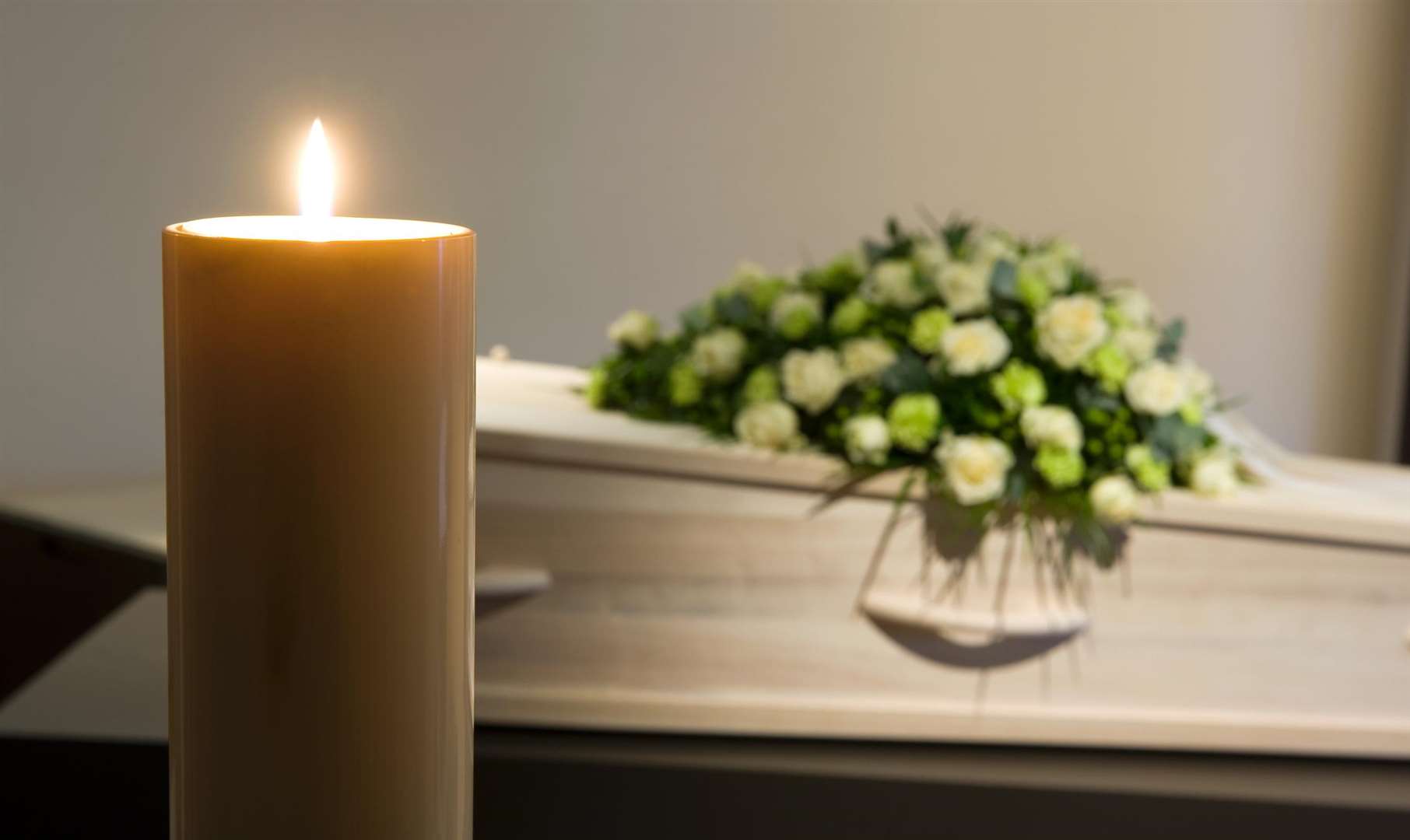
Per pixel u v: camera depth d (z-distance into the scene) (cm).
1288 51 257
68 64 218
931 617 107
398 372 40
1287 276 264
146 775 101
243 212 229
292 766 41
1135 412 109
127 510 178
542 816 100
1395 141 263
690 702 110
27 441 225
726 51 243
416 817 42
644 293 247
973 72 250
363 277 39
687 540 108
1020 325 111
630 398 121
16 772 100
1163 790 101
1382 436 271
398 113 234
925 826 102
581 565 108
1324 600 109
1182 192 259
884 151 250
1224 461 109
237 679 40
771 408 107
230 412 39
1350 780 105
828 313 121
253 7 224
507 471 107
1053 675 110
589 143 241
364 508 40
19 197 219
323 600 40
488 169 238
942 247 119
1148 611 109
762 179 247
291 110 229
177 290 40
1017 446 106
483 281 241
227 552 40
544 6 236
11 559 173
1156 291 262
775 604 109
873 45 247
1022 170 254
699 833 101
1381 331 268
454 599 42
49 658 170
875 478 107
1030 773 105
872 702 110
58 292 223
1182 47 255
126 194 223
